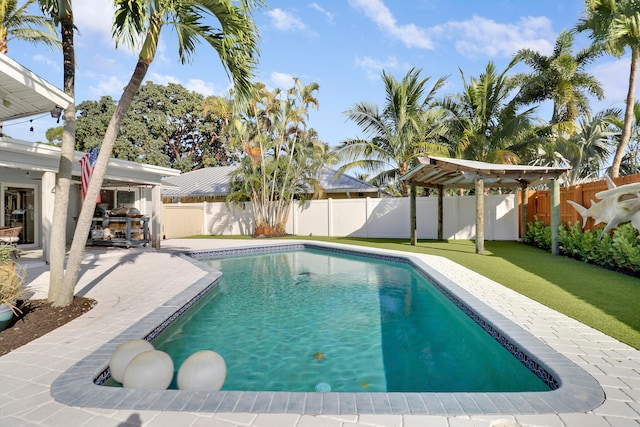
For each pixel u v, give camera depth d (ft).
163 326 15.16
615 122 61.93
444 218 51.55
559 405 8.00
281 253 45.11
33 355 11.10
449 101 56.39
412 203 43.68
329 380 11.88
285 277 29.71
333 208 60.29
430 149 53.26
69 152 16.94
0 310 13.32
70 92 17.03
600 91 54.29
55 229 16.61
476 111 55.01
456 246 41.29
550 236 35.45
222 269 33.86
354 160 56.44
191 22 17.11
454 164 31.71
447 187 51.06
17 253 32.42
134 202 55.11
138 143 110.42
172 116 122.83
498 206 48.06
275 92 57.47
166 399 8.38
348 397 8.43
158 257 35.29
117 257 35.40
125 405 8.13
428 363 13.20
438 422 7.43
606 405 7.97
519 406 7.98
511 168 31.55
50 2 17.99
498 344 13.06
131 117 109.60
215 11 16.33
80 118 106.11
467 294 17.95
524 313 14.70
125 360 10.16
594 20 37.06
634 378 9.16
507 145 53.31
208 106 57.98
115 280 23.34
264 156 60.18
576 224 29.94
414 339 15.66
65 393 8.70
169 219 60.90
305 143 61.41
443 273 24.00
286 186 63.10
